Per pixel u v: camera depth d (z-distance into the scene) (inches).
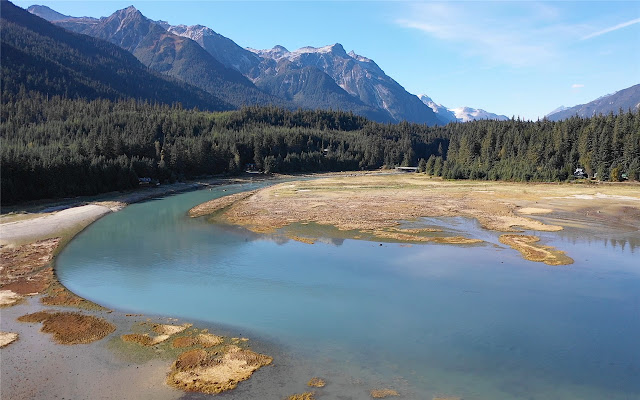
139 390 860.0
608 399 850.8
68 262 1795.0
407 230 2459.4
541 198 3782.0
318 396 840.3
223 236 2325.3
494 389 878.4
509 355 1017.5
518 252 1968.5
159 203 3750.0
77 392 850.8
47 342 1059.9
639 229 2479.1
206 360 976.3
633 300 1369.3
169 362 970.1
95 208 3216.0
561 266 1744.6
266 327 1162.0
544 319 1222.3
